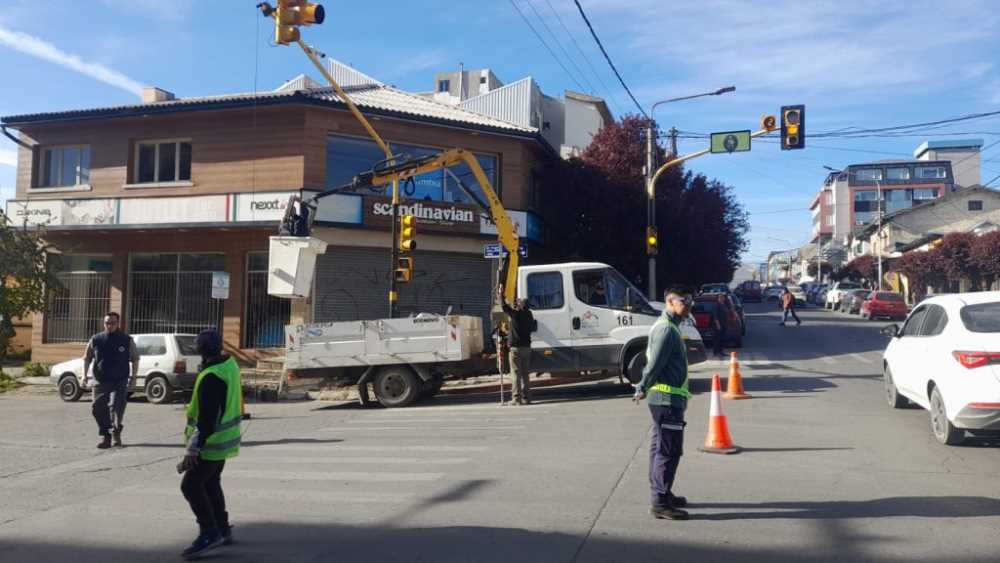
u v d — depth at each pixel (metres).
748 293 69.31
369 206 21.38
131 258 22.80
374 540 6.13
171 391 16.88
